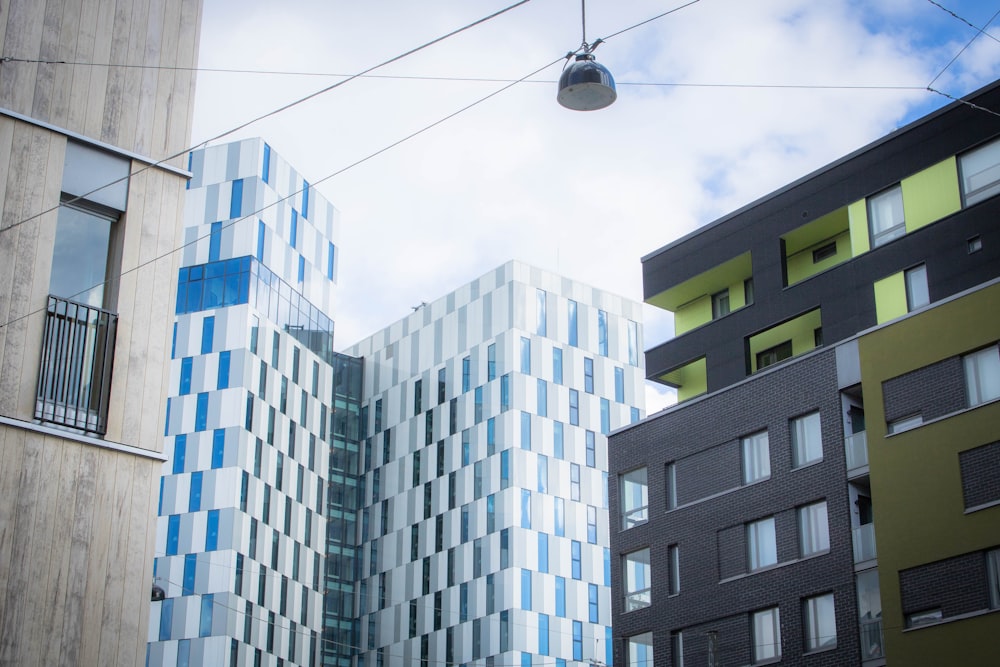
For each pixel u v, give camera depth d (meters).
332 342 109.25
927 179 45.16
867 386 42.62
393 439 108.62
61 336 19.64
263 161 102.25
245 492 92.56
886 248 45.53
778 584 43.88
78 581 18.89
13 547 18.39
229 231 99.88
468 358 104.25
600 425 103.44
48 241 19.84
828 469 43.47
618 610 49.75
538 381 100.81
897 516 40.25
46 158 20.16
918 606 38.81
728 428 47.72
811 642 42.19
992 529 37.56
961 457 39.06
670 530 48.69
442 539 100.69
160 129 21.58
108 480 19.56
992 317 39.56
